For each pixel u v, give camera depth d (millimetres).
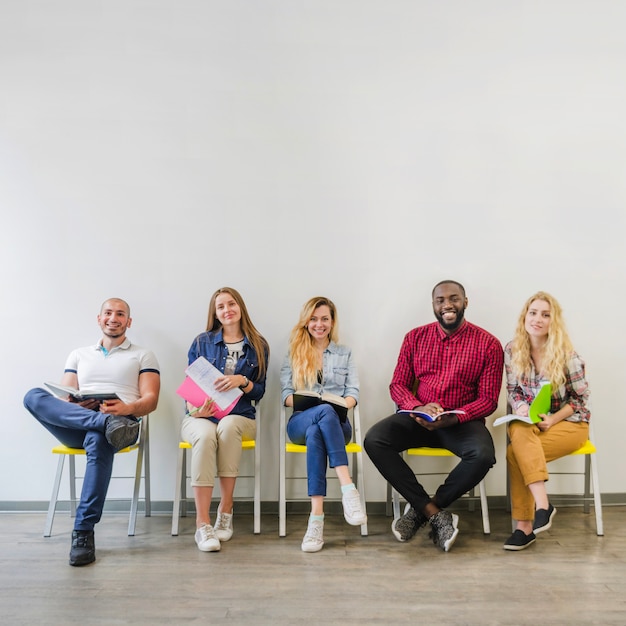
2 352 3201
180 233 3229
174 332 3223
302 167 3244
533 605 2027
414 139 3256
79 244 3219
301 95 3248
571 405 2822
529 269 3248
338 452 2662
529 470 2586
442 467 3232
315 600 2068
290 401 2920
